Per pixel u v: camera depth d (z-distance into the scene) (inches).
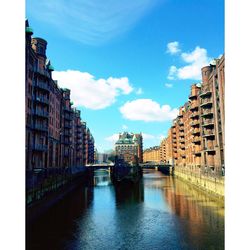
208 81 2576.3
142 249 1036.5
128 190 2970.0
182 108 4468.5
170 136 5772.6
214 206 1798.7
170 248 1035.3
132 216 1617.9
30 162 1941.4
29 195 1627.7
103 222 1477.6
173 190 2802.7
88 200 2282.2
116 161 4810.5
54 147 2797.7
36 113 2142.0
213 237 1137.4
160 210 1771.7
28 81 1953.7
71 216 1636.3
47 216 1644.9
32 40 2316.7
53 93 2775.6
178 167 4554.6
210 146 2493.8
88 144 6579.7
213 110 2396.7
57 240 1157.1
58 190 2645.2
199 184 2815.0
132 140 7071.9
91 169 5561.0
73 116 4163.4
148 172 6973.4
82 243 1119.0
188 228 1293.1
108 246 1079.6
